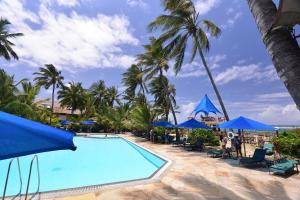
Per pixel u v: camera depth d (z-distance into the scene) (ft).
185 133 103.55
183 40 68.03
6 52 121.49
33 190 25.62
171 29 67.77
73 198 19.49
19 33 123.34
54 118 115.65
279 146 43.78
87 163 44.98
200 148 54.39
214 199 19.80
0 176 32.07
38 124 7.59
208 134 66.44
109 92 201.87
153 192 21.54
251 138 69.10
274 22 7.29
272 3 8.16
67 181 30.86
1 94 70.33
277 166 28.86
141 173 36.09
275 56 7.31
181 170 31.35
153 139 79.56
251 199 19.90
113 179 32.07
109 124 141.18
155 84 131.44
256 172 30.37
